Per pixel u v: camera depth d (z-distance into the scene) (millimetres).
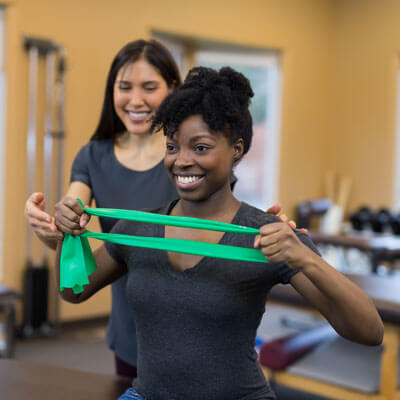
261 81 5723
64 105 4234
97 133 1633
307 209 5023
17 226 4047
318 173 6059
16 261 4043
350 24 5957
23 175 4070
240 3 5254
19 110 4035
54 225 1082
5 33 4000
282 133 5727
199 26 5004
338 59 6074
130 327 1584
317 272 879
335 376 2307
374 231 5043
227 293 959
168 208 1125
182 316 979
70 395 1392
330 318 951
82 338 3975
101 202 1592
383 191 5781
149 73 1520
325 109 6094
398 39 5602
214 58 5488
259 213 1067
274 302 2488
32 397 1370
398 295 2346
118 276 1186
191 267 1005
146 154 1562
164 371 1002
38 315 4004
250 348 1012
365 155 5918
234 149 1022
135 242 1018
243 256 951
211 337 973
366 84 5875
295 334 2703
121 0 4496
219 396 981
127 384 1479
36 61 4062
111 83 1573
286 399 2729
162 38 4980
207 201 1052
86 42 4332
